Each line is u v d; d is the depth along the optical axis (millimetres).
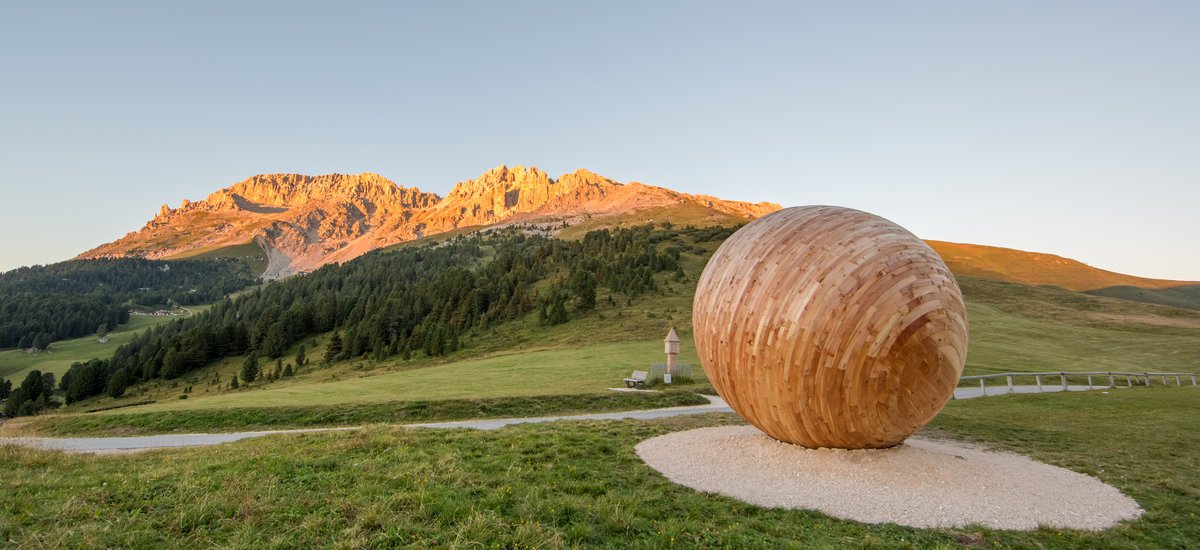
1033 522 9281
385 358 90250
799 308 10523
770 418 11555
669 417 19422
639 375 33344
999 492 10555
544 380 38031
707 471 11422
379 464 11211
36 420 25812
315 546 7199
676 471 11445
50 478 10219
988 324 77750
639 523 8305
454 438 14109
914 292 10562
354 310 123375
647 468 11688
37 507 8344
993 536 8578
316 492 9273
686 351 56938
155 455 14117
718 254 12445
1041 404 25500
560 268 136625
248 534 7402
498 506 8711
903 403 10758
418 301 116750
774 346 10734
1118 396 28906
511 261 145750
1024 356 54031
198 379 100812
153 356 115812
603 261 128375
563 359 53281
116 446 19516
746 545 7738
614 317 86000
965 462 12344
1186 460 13945
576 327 83062
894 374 10500
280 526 7824
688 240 174500
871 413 10727
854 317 10336
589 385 34125
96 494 8977
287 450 13078
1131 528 9172
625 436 15031
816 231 11219
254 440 16312
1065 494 10766
